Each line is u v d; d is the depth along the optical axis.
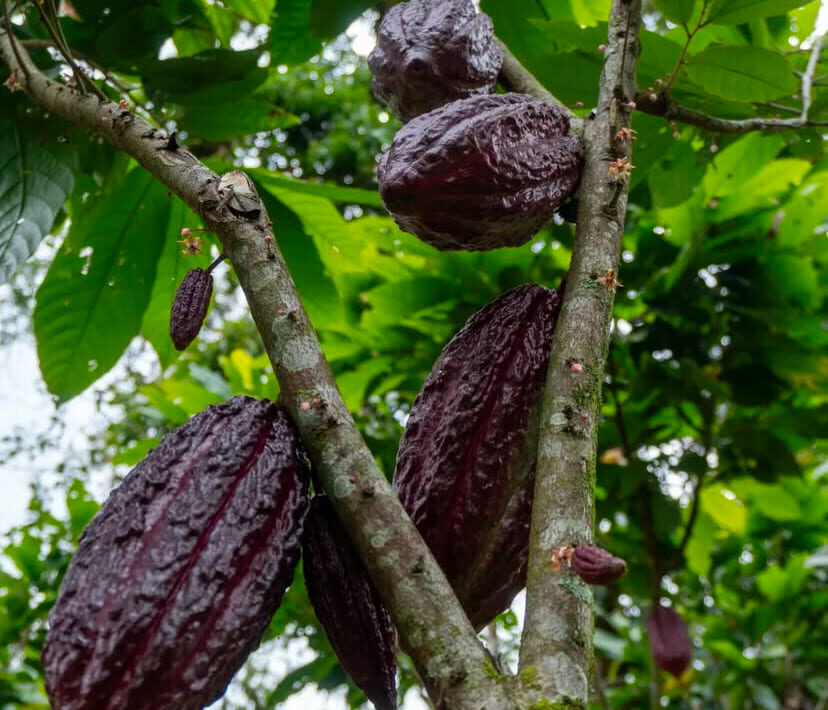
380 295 1.25
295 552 0.47
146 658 0.42
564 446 0.47
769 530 1.67
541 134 0.60
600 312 0.52
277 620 1.20
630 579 1.37
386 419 1.45
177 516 0.46
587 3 1.12
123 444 2.21
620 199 0.57
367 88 2.46
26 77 0.75
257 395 1.24
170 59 0.91
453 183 0.55
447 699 0.39
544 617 0.41
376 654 0.50
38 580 1.54
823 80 0.96
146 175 0.95
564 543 0.43
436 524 0.53
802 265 1.27
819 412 1.29
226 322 2.24
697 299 1.28
